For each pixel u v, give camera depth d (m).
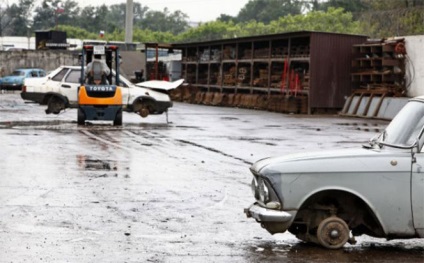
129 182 13.75
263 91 47.38
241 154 18.97
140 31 154.50
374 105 38.38
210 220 10.33
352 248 8.89
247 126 29.59
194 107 46.81
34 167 15.59
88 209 10.94
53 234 9.21
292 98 41.56
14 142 20.64
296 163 8.41
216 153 19.14
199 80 55.69
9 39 110.38
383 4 75.31
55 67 69.06
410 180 8.34
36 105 39.81
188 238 9.17
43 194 12.18
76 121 29.16
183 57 58.25
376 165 8.36
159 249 8.57
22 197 11.86
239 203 11.73
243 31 88.50
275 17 175.62
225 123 31.19
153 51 66.31
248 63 49.88
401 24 54.94
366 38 41.94
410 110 8.93
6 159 16.84
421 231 8.39
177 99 56.53
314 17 91.94
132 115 34.62
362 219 8.72
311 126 30.38
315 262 8.12
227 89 52.53
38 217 10.27
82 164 16.23
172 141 22.25
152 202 11.66
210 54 53.84
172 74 59.16
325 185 8.37
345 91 41.59
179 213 10.80
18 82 59.59
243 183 13.93
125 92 30.89
